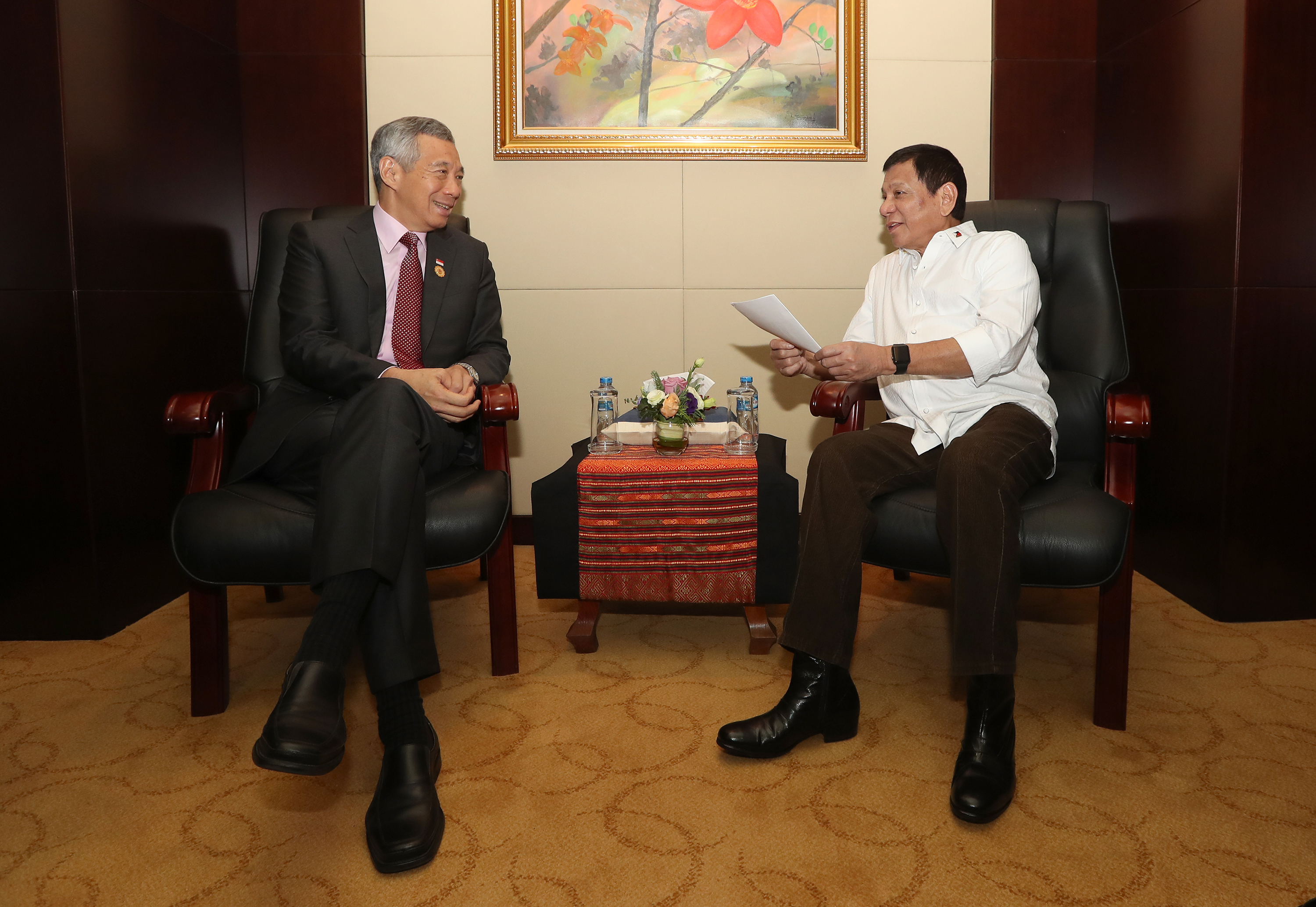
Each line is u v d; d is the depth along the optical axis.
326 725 1.20
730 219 2.97
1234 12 2.17
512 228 2.98
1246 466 2.24
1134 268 2.70
